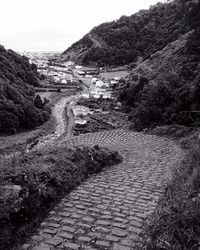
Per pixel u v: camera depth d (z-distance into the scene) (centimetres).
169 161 919
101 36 12331
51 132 4850
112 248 387
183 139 1234
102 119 4625
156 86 2492
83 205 529
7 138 4309
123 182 674
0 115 4612
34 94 7069
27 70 8169
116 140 1445
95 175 731
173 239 354
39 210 476
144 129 2048
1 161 605
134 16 11544
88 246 393
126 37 10994
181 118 1717
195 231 359
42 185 514
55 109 6366
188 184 473
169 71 3294
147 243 373
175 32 6788
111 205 532
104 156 841
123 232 429
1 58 7350
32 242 402
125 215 488
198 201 397
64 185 592
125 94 5028
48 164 627
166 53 4406
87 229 439
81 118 5181
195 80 2062
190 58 3044
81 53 12762
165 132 1535
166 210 405
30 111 5103
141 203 544
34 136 4503
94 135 1648
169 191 521
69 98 7394
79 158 742
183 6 7306
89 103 6381
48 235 420
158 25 10150
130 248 387
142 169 811
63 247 389
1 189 450
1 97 5206
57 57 15788
